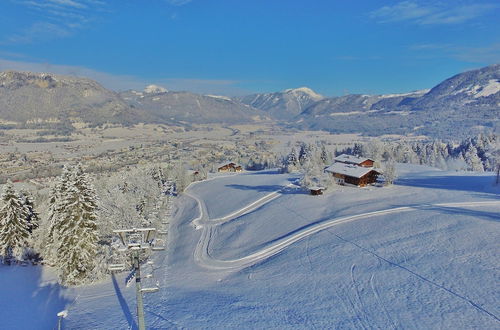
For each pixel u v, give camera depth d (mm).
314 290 38438
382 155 157625
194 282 47625
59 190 51594
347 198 76125
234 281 46031
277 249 54938
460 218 52219
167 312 37219
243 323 32594
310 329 30375
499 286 32938
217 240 65625
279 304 36156
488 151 160375
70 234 49094
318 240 53844
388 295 34750
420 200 67438
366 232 53250
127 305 41094
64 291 48625
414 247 44688
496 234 44219
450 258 40000
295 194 86000
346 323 30781
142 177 116750
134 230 26719
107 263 53719
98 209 54844
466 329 27906
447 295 33000
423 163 157000
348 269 42219
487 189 75125
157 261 59531
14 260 59781
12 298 47625
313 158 143000
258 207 82188
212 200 99562
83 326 36469
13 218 59938
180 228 78000
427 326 28953
